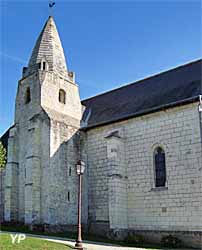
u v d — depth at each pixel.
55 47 31.30
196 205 21.45
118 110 28.53
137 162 24.94
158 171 23.88
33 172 26.34
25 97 29.91
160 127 24.17
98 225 26.20
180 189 22.34
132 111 26.73
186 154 22.48
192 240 21.17
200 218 21.12
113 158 25.06
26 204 26.03
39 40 31.34
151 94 27.52
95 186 27.30
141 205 24.05
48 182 25.80
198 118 22.28
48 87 28.86
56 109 28.88
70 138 28.00
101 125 27.75
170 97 25.02
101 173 27.14
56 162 26.44
